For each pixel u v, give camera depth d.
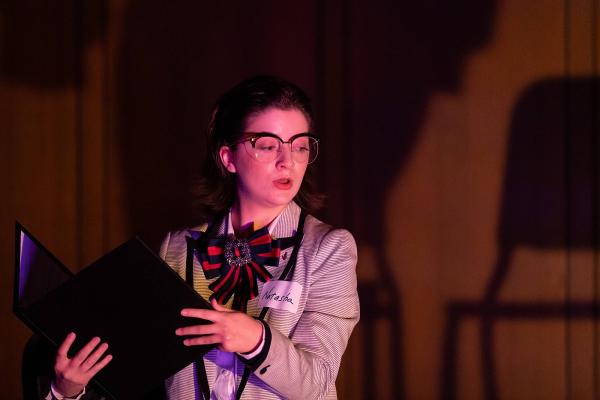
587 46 9.39
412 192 9.62
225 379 4.31
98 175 9.97
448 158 9.58
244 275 4.51
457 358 9.60
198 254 4.70
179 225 9.87
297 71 9.75
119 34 9.91
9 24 9.94
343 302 4.41
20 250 4.10
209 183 4.96
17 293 4.02
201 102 9.85
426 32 9.59
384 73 9.62
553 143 9.45
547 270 9.51
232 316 3.84
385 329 9.67
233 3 9.81
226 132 4.62
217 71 9.84
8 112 9.95
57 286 4.12
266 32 9.77
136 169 9.93
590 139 9.41
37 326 4.03
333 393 4.39
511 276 9.55
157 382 4.05
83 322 4.03
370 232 9.66
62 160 9.98
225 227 4.79
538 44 9.46
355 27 9.65
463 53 9.55
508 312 9.55
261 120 4.45
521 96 9.50
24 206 9.98
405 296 9.65
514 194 9.52
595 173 9.40
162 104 9.89
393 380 9.67
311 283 4.43
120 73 9.93
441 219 9.61
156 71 9.89
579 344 9.45
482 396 9.59
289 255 4.51
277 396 4.27
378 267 9.66
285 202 4.53
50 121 9.96
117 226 9.96
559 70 9.45
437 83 9.58
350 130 9.66
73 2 9.91
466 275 9.59
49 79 9.95
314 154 4.76
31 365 4.73
